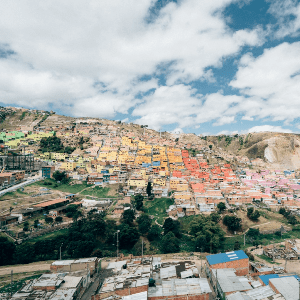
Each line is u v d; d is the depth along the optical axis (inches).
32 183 6422.2
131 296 2171.5
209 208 5536.4
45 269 3154.5
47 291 2242.9
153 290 2329.0
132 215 5009.8
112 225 4594.0
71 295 2175.2
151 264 2974.9
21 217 4475.9
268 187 7219.5
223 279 2437.3
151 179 7337.6
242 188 6732.3
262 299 2052.2
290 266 3368.6
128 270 2802.7
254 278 2699.3
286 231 4960.6
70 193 6245.1
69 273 2630.4
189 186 6939.0
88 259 2962.6
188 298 2228.1
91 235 4052.7
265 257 3747.5
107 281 2470.5
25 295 2175.2
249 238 4640.8
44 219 4658.0
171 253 3887.8
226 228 4977.9
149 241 4461.1
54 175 6850.4
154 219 5260.8
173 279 2529.5
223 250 4069.9
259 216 5378.9
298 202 6082.7
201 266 3073.3
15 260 3440.0
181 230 4788.4
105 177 7126.0
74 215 4773.6
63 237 3998.5
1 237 3695.9
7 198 5231.3
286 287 2174.0
